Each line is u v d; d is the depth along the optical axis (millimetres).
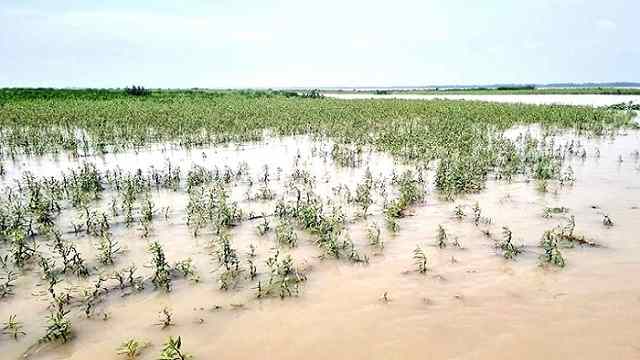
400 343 5344
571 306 6031
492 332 5504
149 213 9484
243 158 16219
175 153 17203
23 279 7094
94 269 7387
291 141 19906
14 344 5527
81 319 6016
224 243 7391
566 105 35062
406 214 9812
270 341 5457
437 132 20500
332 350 5258
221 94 57531
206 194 11508
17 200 10828
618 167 13906
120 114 27875
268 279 6988
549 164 13742
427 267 7234
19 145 18047
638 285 6535
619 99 51469
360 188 11359
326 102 42062
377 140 18812
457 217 9508
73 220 9617
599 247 7852
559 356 5051
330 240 7770
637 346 5188
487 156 14891
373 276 7000
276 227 9086
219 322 5887
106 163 15461
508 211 9859
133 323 5910
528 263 7316
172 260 7660
